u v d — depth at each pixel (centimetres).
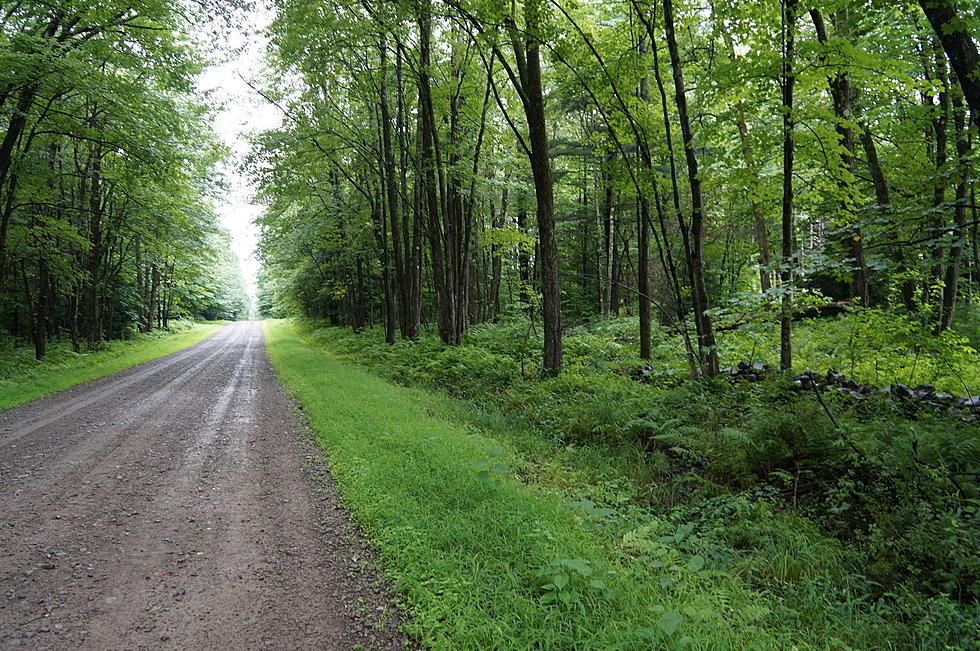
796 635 315
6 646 295
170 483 584
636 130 1023
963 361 834
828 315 1477
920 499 466
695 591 335
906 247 1071
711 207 1764
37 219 1797
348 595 351
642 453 670
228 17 1282
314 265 3416
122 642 302
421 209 2011
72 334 2341
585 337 1630
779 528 456
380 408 892
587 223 2577
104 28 1334
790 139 839
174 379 1517
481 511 444
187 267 3844
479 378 1206
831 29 1166
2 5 1302
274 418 928
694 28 1324
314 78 1631
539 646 283
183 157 1708
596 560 354
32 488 569
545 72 1620
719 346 1236
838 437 560
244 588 362
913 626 337
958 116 1123
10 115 1413
